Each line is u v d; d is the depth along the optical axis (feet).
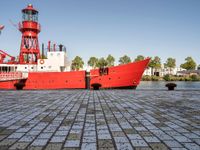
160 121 22.62
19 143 15.16
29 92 63.05
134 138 16.44
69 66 110.93
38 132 18.16
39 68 96.99
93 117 24.66
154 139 16.19
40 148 14.10
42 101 40.04
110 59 312.29
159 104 35.83
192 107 32.45
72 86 84.43
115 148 14.15
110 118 24.12
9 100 41.83
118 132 18.21
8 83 89.56
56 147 14.30
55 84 85.20
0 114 26.55
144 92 63.10
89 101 39.99
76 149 13.93
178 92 63.26
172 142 15.46
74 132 18.16
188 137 16.75
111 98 45.44
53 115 25.88
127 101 40.09
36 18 99.45
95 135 17.25
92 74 84.53
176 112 28.12
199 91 67.00
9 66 93.15
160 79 335.06
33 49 99.71
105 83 83.87
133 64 83.15
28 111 28.78
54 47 101.65
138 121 22.61
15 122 22.04
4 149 13.91
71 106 33.42
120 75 83.35
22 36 98.84
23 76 87.35
